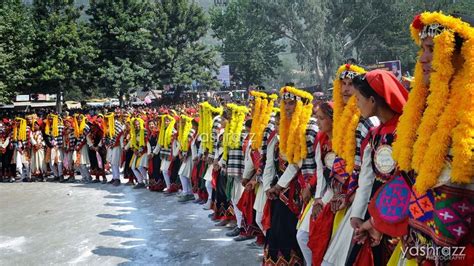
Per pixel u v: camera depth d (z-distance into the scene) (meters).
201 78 35.97
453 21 2.01
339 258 3.27
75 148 12.55
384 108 2.72
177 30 34.34
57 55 27.78
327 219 3.43
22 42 25.11
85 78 29.58
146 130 10.61
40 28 27.86
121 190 10.82
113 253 5.85
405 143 2.29
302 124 4.09
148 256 5.66
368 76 2.74
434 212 2.04
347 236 3.22
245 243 5.97
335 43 40.88
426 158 2.05
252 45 43.56
